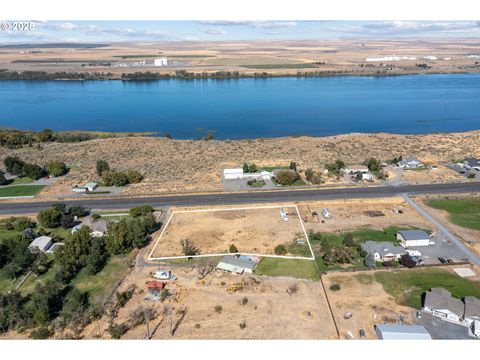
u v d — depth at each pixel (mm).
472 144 103062
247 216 64188
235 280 47219
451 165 85438
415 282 46125
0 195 73750
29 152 102312
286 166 87812
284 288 45531
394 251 51125
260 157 95062
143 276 48406
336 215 63875
